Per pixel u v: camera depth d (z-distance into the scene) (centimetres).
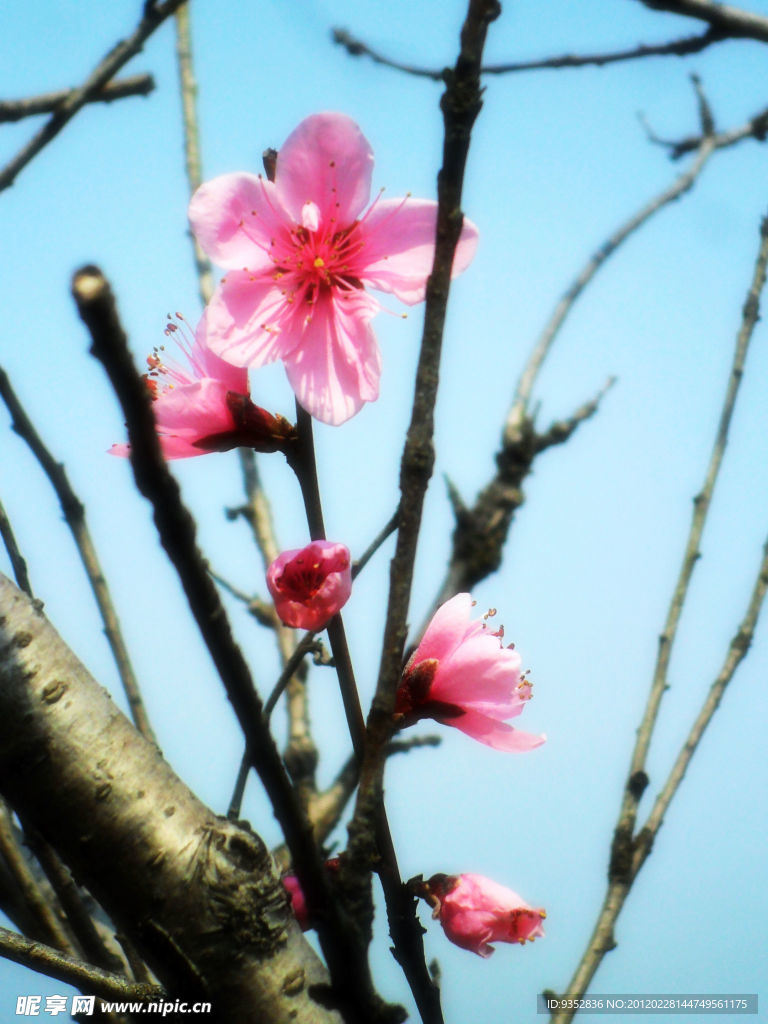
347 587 49
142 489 45
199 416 51
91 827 49
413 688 51
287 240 52
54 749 49
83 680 50
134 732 50
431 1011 49
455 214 47
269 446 51
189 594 45
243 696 46
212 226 52
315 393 51
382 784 47
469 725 51
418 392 47
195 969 49
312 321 52
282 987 49
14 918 54
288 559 49
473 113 47
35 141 54
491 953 51
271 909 49
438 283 47
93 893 49
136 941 49
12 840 54
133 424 45
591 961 54
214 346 52
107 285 44
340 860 47
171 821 49
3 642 50
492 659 51
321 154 52
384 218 52
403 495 47
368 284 52
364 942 47
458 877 52
